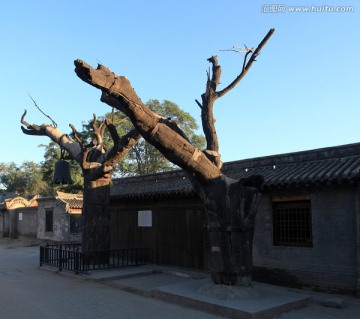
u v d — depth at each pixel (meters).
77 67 6.39
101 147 15.03
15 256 19.62
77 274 12.45
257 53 11.80
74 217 26.14
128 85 7.09
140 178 17.64
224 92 11.75
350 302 8.83
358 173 8.84
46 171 32.78
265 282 11.12
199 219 13.18
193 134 32.88
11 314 7.92
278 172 11.34
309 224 10.43
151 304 8.77
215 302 8.05
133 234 15.98
